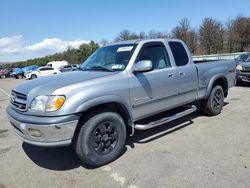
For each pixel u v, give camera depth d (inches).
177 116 199.9
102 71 171.9
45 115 135.6
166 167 148.2
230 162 150.7
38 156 173.6
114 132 158.7
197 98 225.3
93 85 147.0
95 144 150.2
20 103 149.6
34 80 167.0
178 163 152.3
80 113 140.4
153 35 2440.9
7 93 606.9
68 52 3088.1
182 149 172.9
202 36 2420.0
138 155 166.2
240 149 168.9
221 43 2373.3
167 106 194.4
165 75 188.2
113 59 181.3
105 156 153.9
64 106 135.5
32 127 137.3
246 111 264.1
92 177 142.2
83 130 144.9
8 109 163.9
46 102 135.9
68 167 155.6
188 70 210.1
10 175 149.0
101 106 156.6
